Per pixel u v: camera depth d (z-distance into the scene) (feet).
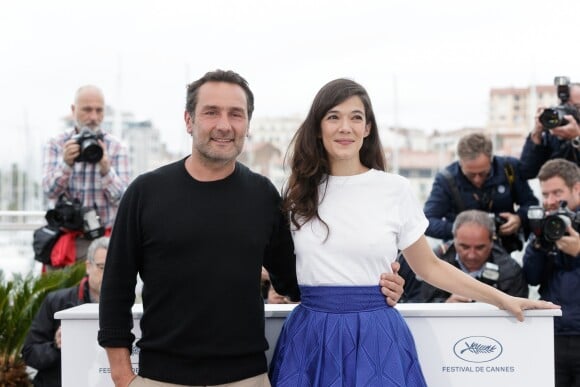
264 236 8.77
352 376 8.67
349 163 9.31
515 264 13.93
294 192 9.14
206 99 8.56
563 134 15.52
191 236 8.40
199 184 8.65
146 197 8.64
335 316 8.91
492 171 16.31
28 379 16.12
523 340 9.41
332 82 9.30
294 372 8.77
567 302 13.25
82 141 17.20
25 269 19.01
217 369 8.39
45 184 17.83
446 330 9.44
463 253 13.80
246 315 8.54
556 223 12.99
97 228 16.87
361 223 9.03
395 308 9.27
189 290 8.37
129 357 8.77
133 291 8.81
